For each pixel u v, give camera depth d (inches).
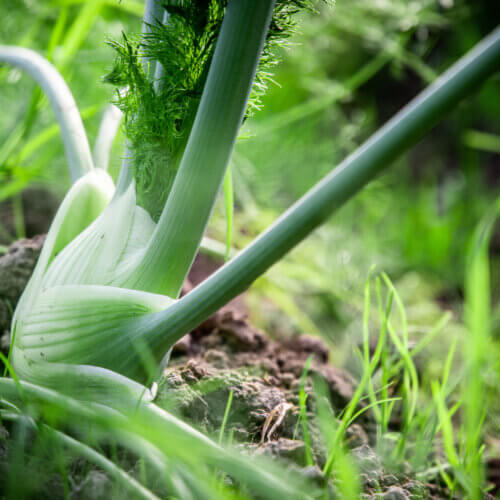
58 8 44.3
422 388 29.4
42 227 35.8
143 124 22.7
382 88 71.2
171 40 22.2
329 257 45.1
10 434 22.9
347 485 20.6
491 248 60.3
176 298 22.8
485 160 76.9
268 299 39.4
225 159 21.7
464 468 23.4
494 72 19.9
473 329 21.9
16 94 42.0
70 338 22.2
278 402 24.6
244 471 20.0
